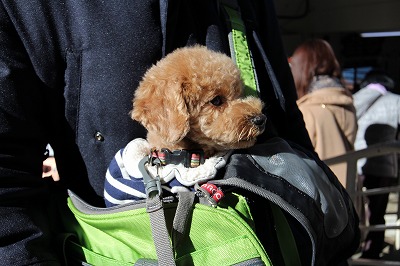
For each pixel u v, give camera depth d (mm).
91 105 1073
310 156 1234
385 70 6406
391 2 5344
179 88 1076
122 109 1085
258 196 1062
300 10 5918
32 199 1037
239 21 1308
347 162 2541
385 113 3725
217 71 1119
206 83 1102
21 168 1013
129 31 1066
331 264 1192
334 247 1126
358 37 6316
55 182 1188
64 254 1035
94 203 1156
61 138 1130
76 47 1059
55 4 1028
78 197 1093
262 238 1041
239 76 1175
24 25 1010
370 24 5531
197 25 1228
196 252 917
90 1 1043
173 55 1136
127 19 1062
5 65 969
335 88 3170
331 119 3084
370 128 3752
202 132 1104
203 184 995
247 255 897
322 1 5801
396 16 5352
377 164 3525
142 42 1081
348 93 3242
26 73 1013
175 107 1066
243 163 1030
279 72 1464
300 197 991
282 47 1509
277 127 1395
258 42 1350
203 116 1105
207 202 950
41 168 1104
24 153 1022
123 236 989
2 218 941
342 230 1138
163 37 1114
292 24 5961
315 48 3328
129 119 1100
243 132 1085
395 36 6320
